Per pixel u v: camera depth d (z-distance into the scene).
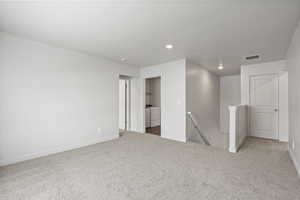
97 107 3.92
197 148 3.43
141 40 2.83
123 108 5.77
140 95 5.21
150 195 1.74
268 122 4.36
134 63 4.59
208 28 2.33
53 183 1.98
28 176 2.16
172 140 4.16
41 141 2.93
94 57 3.85
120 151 3.23
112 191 1.81
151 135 4.73
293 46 2.55
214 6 1.78
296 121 2.40
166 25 2.26
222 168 2.42
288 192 1.78
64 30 2.43
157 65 4.72
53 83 3.10
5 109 2.51
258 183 1.98
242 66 4.68
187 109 4.11
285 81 4.03
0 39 2.45
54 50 3.12
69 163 2.61
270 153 3.12
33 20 2.12
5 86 2.51
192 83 4.37
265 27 2.27
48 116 3.03
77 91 3.51
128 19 2.10
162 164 2.57
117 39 2.79
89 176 2.17
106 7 1.81
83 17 2.04
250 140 4.18
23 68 2.71
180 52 3.50
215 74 5.90
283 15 1.94
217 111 6.11
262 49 3.23
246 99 4.63
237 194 1.75
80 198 1.69
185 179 2.09
